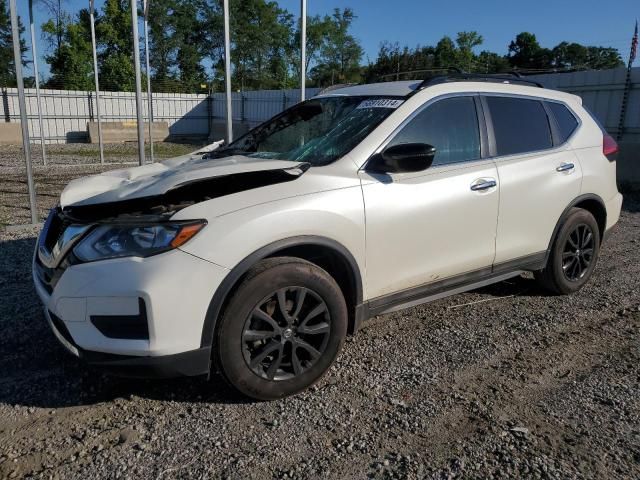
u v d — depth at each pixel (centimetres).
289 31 5144
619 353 389
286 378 319
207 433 289
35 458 267
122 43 4416
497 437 288
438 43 4878
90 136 2597
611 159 514
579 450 278
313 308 321
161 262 278
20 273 536
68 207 324
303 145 388
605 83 1255
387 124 364
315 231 315
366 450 277
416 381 345
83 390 330
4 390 328
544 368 365
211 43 5050
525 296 503
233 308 296
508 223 419
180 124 2989
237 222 293
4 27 4294
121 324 282
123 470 259
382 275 353
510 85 452
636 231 786
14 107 2573
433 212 367
